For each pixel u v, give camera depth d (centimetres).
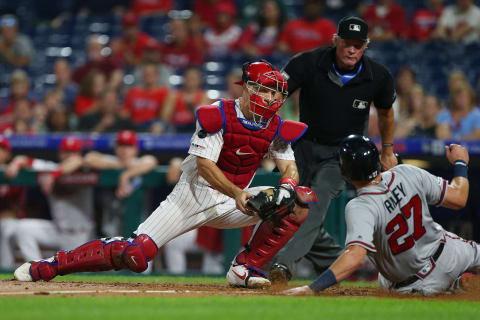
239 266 1709
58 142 3441
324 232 2038
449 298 1445
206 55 4778
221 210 1669
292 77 1892
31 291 1470
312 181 1922
